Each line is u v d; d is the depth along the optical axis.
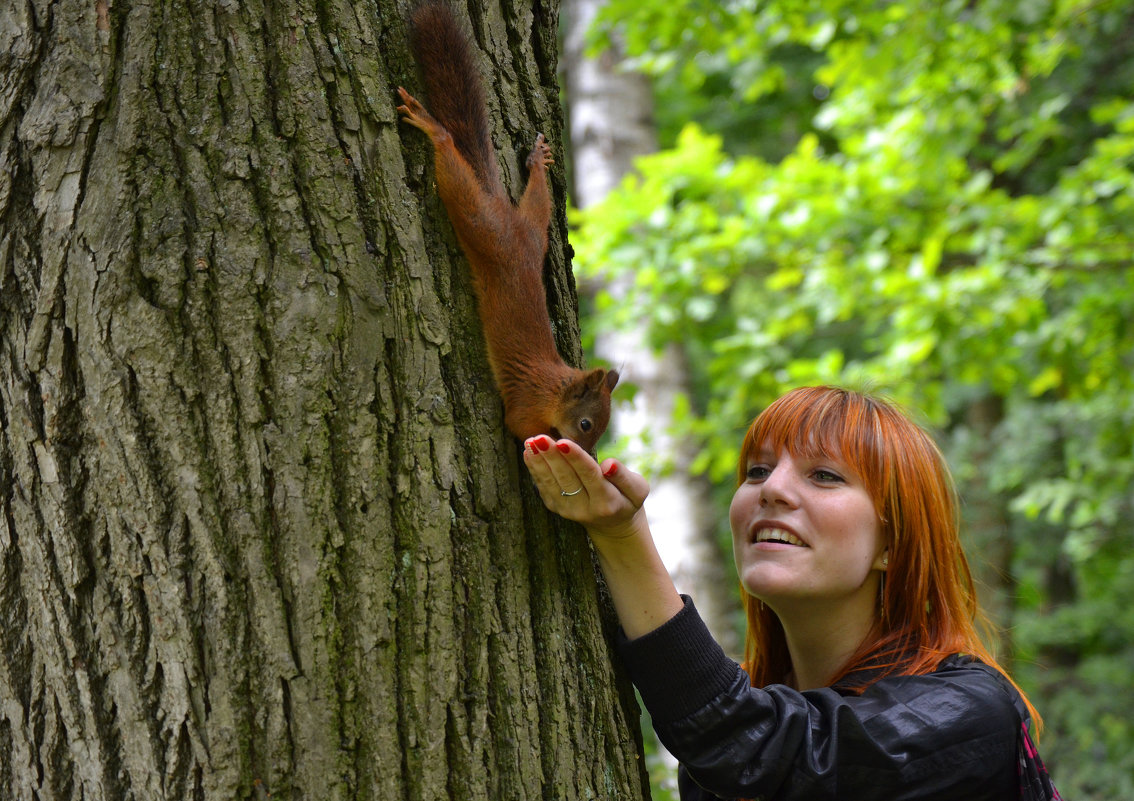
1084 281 8.45
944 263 9.97
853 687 2.54
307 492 2.18
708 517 9.25
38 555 2.16
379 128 2.40
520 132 2.89
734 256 8.38
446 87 2.60
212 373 2.17
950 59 8.05
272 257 2.22
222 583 2.13
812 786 2.26
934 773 2.27
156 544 2.13
